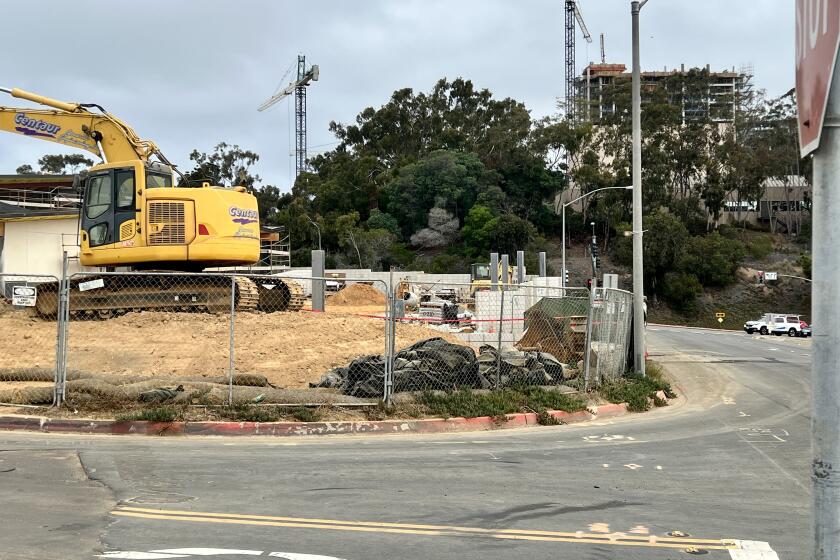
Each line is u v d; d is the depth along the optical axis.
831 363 2.39
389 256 89.19
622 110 106.88
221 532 6.37
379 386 13.13
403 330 23.17
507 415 13.29
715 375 23.33
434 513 7.15
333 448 10.40
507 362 15.33
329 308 38.53
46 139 22.19
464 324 26.61
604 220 98.44
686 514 7.38
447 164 98.44
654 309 84.69
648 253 84.81
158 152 22.56
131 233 20.61
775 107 106.75
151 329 19.09
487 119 117.06
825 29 2.21
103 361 16.38
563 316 20.08
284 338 19.53
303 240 92.31
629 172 96.75
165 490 7.76
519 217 99.31
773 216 107.94
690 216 98.69
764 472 9.54
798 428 13.62
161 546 5.96
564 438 11.99
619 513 7.36
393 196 100.19
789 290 85.75
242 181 22.70
